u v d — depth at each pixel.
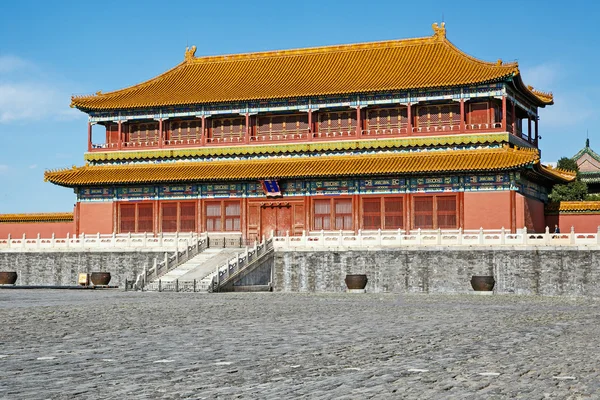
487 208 89.88
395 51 105.69
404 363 27.25
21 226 107.69
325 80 102.38
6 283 91.12
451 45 102.56
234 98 101.56
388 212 94.00
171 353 29.61
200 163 104.00
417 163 92.38
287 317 45.53
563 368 26.16
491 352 30.12
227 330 37.94
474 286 75.44
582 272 74.00
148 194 102.88
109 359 28.00
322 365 26.77
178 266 84.94
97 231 104.19
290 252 83.38
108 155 107.19
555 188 127.50
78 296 67.31
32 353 29.53
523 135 103.00
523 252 76.19
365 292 79.88
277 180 96.69
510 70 90.75
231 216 99.81
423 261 79.31
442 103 97.44
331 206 96.12
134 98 107.31
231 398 21.06
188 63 114.88
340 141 98.69
